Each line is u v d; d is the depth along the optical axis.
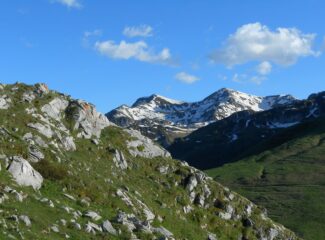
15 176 40.84
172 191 59.59
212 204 62.91
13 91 57.50
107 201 47.47
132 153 63.00
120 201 48.94
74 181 46.94
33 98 58.19
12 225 32.00
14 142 46.38
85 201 44.56
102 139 61.53
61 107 60.97
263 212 69.25
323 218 135.12
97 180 50.47
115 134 64.31
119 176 55.69
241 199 67.69
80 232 37.50
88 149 56.84
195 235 53.72
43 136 51.69
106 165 56.12
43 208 38.38
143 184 57.84
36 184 42.31
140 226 44.00
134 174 59.06
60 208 40.00
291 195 169.75
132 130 67.88
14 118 51.34
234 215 63.59
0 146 44.19
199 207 60.97
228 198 65.62
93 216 41.81
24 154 45.62
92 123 62.44
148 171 61.62
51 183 44.47
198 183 63.91
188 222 56.34
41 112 56.44
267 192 180.38
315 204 152.00
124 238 40.31
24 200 37.78
